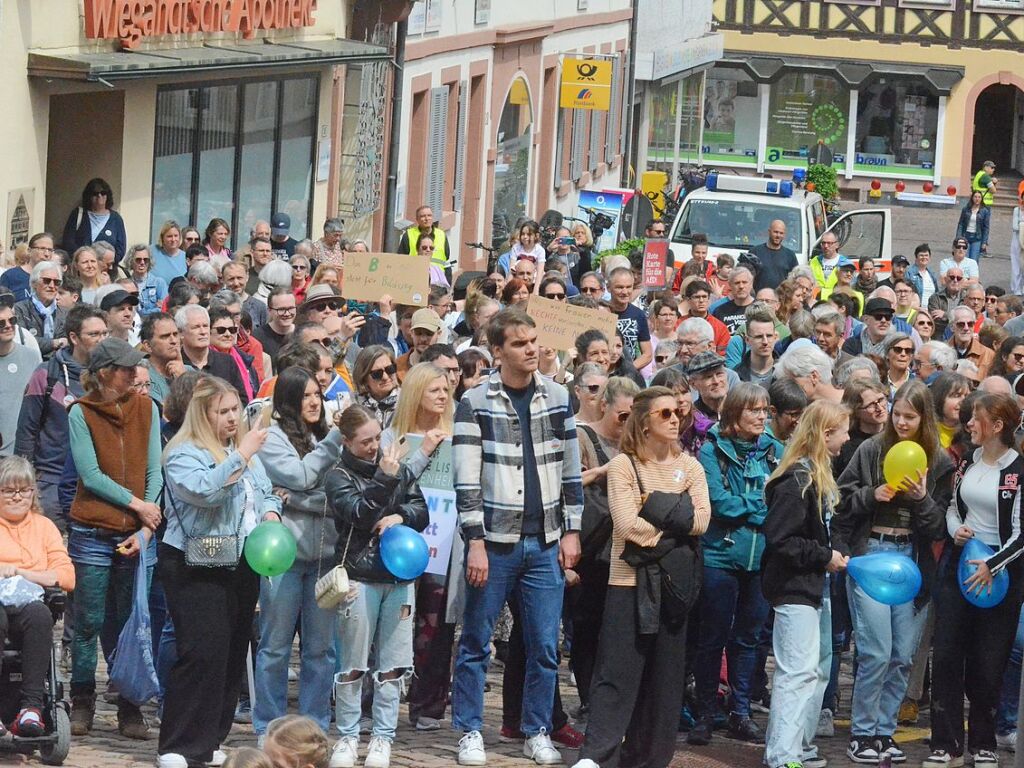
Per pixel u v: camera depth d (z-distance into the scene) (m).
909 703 14.48
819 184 52.03
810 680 12.28
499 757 12.34
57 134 26.14
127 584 12.67
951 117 76.19
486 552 11.95
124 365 12.41
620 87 57.16
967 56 75.88
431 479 12.81
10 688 11.74
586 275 20.55
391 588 11.83
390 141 35.81
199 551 11.30
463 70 40.56
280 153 31.62
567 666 15.52
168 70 25.33
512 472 11.97
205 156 29.00
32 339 16.38
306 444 11.95
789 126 77.44
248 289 23.36
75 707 12.52
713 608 12.95
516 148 46.00
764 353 17.39
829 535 12.55
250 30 28.77
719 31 74.94
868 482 13.05
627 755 12.14
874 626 12.76
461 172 41.16
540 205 48.94
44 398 14.81
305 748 8.65
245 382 16.19
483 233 43.50
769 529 12.23
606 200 39.41
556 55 48.91
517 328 11.88
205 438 11.39
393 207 36.06
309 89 32.44
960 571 12.69
